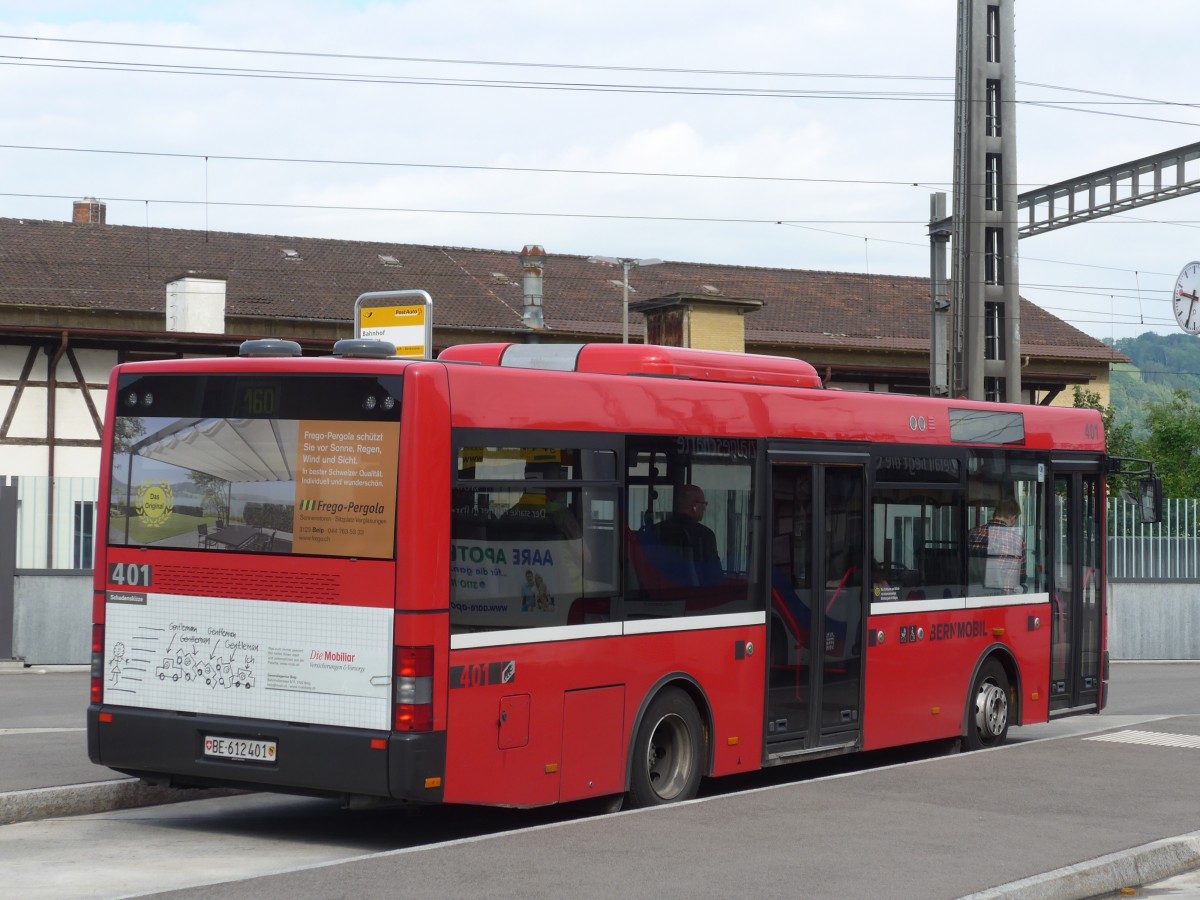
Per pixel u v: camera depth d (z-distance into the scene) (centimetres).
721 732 1109
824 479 1218
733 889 765
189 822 1037
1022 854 870
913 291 5444
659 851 845
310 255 4428
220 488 952
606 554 1011
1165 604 3081
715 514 1109
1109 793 1082
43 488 2291
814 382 1254
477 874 778
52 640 2297
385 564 891
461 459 910
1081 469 1551
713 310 4250
